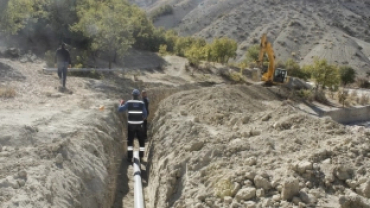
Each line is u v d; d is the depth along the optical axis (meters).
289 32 85.56
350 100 31.03
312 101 28.39
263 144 7.35
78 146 7.65
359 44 83.94
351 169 6.00
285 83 28.06
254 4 105.69
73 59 23.55
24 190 5.43
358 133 7.61
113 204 8.06
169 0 130.88
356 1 115.75
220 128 9.38
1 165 6.08
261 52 29.02
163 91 20.22
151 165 9.55
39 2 26.50
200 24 103.31
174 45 42.38
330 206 5.35
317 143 7.27
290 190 5.65
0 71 15.79
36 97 12.72
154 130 11.54
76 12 26.61
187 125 9.21
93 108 11.72
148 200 8.34
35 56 20.92
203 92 14.75
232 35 89.81
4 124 7.92
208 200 6.11
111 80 20.30
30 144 7.30
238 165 6.82
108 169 8.41
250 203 5.68
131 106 10.51
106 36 24.03
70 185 6.26
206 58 37.31
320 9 105.12
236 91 15.86
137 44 35.97
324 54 74.44
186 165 7.34
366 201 5.34
